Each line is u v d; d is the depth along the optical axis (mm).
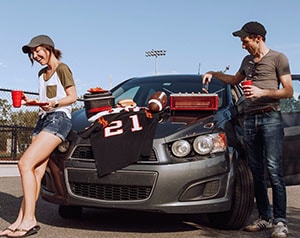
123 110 3902
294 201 6352
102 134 3744
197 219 4680
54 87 3902
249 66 4254
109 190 3695
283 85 3969
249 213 4082
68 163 3789
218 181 3725
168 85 5188
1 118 9773
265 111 4043
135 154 3621
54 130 3768
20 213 3895
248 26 4074
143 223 4434
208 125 3867
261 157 4203
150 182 3578
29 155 3742
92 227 4219
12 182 7805
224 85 5000
